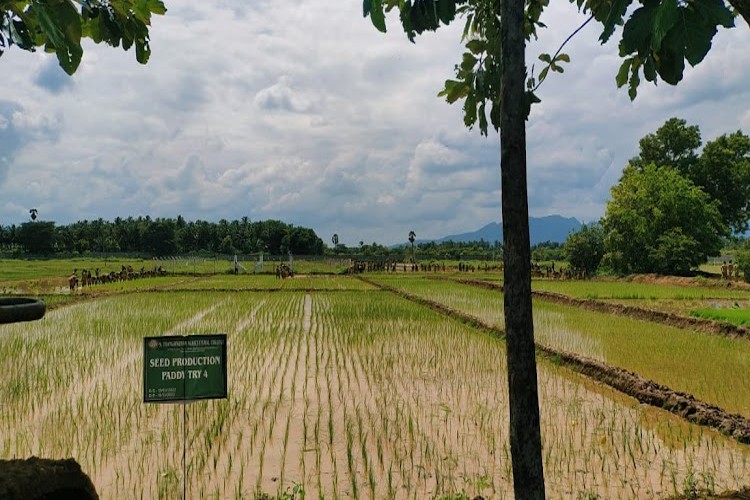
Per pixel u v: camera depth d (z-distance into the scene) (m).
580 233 51.66
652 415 7.96
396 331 16.12
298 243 108.12
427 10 3.13
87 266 62.47
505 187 3.01
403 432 7.05
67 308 22.34
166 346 4.66
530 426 2.99
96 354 12.53
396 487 5.41
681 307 21.06
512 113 2.98
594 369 10.52
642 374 10.41
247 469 5.88
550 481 5.62
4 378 10.12
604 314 20.17
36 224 91.75
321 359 11.94
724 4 2.17
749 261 36.09
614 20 2.32
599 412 8.06
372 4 2.58
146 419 7.59
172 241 105.69
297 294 30.11
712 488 5.39
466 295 28.31
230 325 17.41
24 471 2.76
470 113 4.09
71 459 3.10
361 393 9.06
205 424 7.35
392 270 62.34
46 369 10.92
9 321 2.37
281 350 13.05
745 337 14.40
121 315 19.94
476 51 3.93
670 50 2.54
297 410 8.05
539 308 22.30
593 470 5.91
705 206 44.25
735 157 52.91
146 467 5.95
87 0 3.01
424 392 9.13
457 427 7.27
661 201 43.72
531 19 4.13
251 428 7.22
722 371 10.67
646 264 44.53
